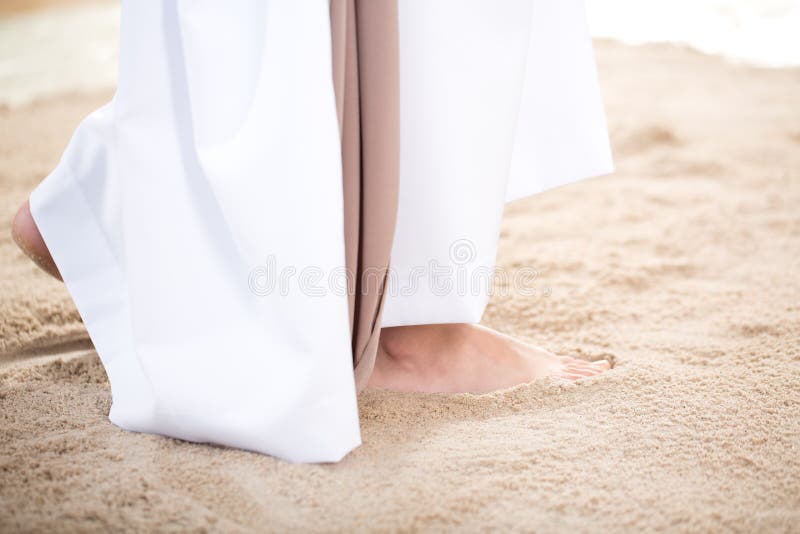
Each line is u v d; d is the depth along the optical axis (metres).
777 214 2.62
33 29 6.10
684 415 1.38
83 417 1.36
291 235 1.11
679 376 1.54
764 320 1.83
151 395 1.25
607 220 2.63
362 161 1.23
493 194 1.38
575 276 2.17
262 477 1.15
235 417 1.19
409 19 1.27
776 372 1.55
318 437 1.16
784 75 4.63
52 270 1.58
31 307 1.87
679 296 2.03
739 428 1.33
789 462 1.24
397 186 1.25
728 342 1.73
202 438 1.24
